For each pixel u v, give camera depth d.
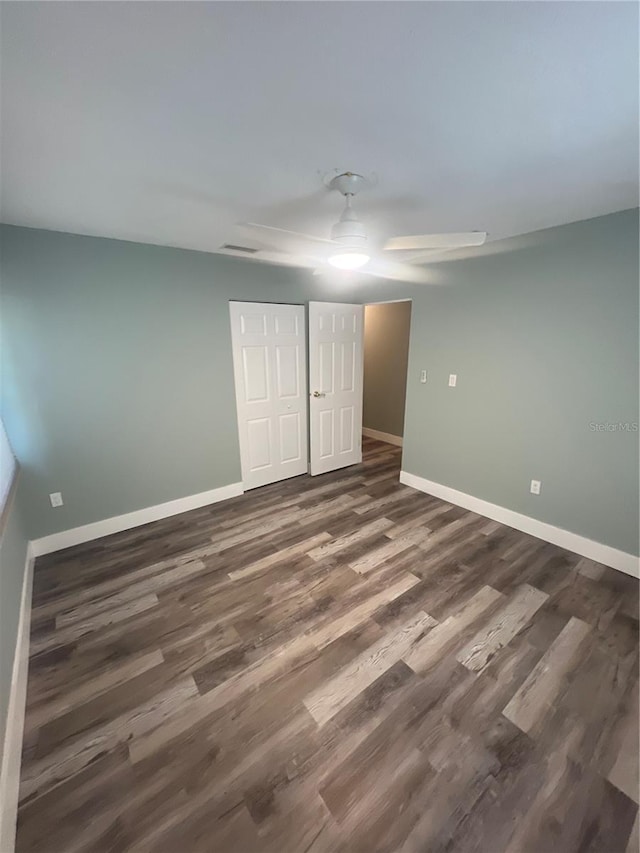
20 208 2.07
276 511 3.42
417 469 3.85
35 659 1.86
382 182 1.76
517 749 1.44
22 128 1.28
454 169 1.64
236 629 2.04
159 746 1.46
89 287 2.69
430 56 0.97
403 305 5.21
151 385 3.08
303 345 3.98
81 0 0.79
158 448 3.21
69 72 1.01
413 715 1.57
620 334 2.32
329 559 2.66
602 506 2.54
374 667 1.80
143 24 0.86
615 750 1.43
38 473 2.68
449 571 2.51
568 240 2.45
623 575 2.45
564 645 1.91
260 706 1.61
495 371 3.01
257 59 0.98
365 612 2.15
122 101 1.15
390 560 2.64
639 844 1.17
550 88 1.10
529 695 1.65
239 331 3.50
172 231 2.51
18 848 1.17
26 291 2.47
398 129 1.32
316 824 1.22
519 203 2.06
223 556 2.72
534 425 2.82
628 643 1.92
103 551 2.80
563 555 2.68
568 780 1.33
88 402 2.81
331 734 1.50
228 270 3.31
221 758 1.41
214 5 0.81
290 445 4.13
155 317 3.01
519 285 2.75
